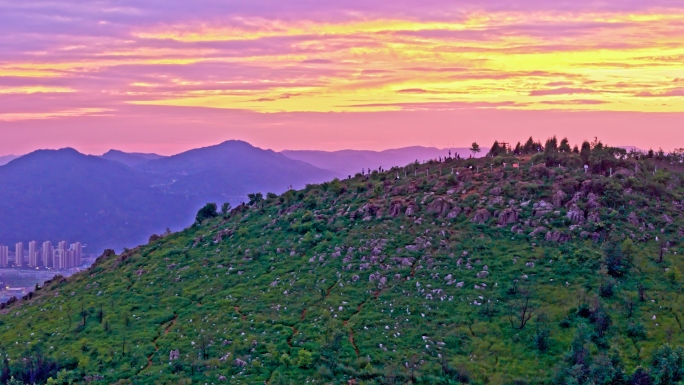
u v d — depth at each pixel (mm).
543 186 169500
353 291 145125
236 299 149750
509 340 125562
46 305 171750
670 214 158000
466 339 126688
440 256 151625
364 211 177875
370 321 133125
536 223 157125
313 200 196375
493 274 143875
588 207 159375
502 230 158000
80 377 125688
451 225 162750
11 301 192500
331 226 176000
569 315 129750
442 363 120000
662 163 196500
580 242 149625
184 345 133250
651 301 131375
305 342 128000
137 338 139375
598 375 112875
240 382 117125
